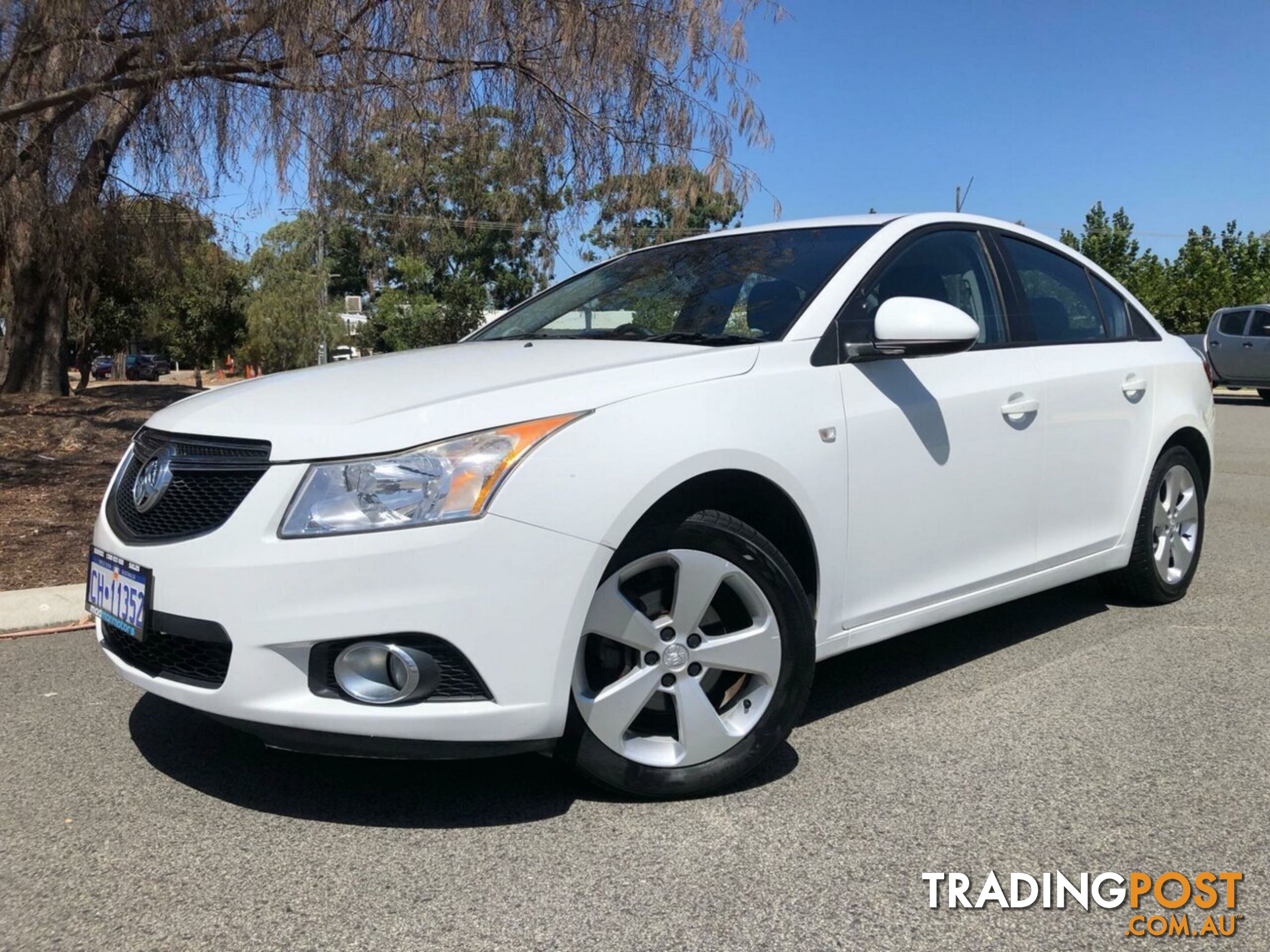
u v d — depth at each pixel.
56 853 2.63
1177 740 3.31
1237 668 4.02
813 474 3.07
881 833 2.71
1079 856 2.59
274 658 2.51
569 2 8.61
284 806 2.88
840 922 2.31
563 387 2.73
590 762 2.75
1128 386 4.43
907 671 4.03
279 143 8.52
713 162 9.79
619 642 2.77
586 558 2.59
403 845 2.65
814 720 3.50
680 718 2.84
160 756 3.25
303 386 3.04
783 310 3.35
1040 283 4.27
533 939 2.24
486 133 9.29
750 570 2.88
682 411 2.81
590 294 4.11
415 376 3.03
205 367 45.47
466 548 2.49
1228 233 33.00
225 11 8.15
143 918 2.33
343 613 2.48
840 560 3.18
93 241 11.59
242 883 2.48
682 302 3.67
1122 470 4.43
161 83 8.32
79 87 8.55
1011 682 3.88
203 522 2.65
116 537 2.89
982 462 3.67
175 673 2.73
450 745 2.55
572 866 2.54
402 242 10.02
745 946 2.22
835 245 3.68
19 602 4.87
